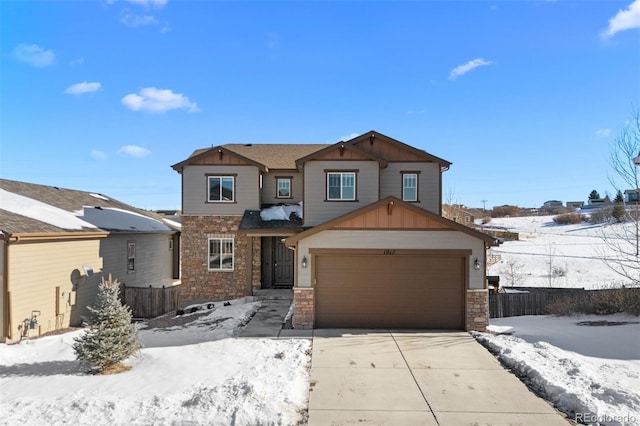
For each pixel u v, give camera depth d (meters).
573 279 23.95
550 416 6.40
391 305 12.14
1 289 11.66
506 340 10.24
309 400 6.95
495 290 16.62
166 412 6.34
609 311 13.03
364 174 16.39
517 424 6.16
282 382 7.45
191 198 17.80
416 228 12.09
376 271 12.19
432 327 12.04
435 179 17.20
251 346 9.92
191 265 17.70
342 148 16.31
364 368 8.50
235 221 17.78
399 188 17.25
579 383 7.21
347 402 6.88
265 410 6.27
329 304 12.20
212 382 7.49
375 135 17.20
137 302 16.47
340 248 12.11
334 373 8.20
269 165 19.17
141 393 7.07
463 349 9.87
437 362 8.90
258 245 17.70
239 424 5.97
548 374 7.70
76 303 14.95
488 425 6.13
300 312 12.01
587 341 9.76
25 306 12.38
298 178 18.94
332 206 16.34
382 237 12.10
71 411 6.43
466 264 11.96
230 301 16.89
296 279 12.09
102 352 8.30
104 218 18.70
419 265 12.15
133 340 8.86
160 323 14.02
